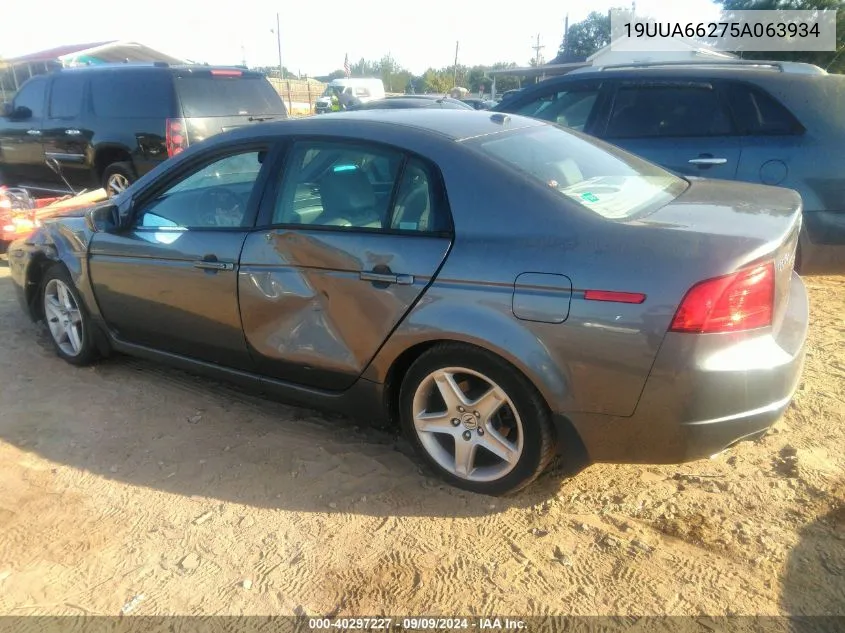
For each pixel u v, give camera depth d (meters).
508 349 2.74
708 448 2.65
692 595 2.47
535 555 2.71
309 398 3.49
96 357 4.54
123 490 3.22
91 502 3.14
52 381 4.38
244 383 3.76
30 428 3.78
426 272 2.92
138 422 3.84
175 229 3.80
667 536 2.79
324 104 28.08
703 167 5.36
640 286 2.54
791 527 2.79
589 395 2.68
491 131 3.32
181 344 3.92
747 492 3.03
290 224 3.35
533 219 2.81
